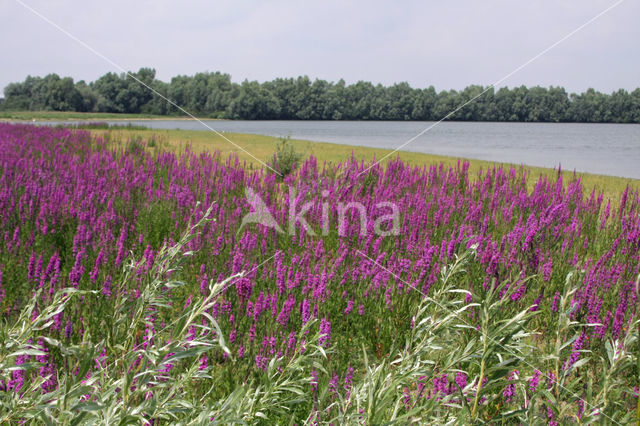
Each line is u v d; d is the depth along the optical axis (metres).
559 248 6.83
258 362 4.20
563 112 78.62
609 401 2.34
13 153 12.95
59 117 91.31
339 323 5.42
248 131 51.38
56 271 5.11
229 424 1.70
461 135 58.78
